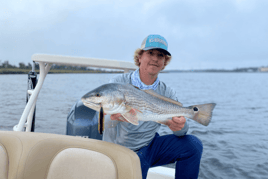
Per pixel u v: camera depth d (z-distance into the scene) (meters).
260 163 3.71
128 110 1.21
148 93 1.32
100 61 1.93
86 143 0.89
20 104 8.34
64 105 7.22
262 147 4.77
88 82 24.20
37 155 0.88
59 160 0.85
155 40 1.53
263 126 7.66
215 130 6.46
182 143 1.73
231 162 3.71
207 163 3.62
